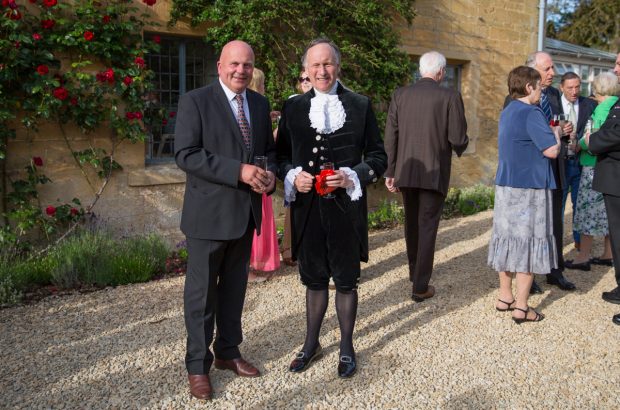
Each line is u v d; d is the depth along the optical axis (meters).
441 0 9.01
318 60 3.05
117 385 3.12
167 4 6.21
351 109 3.19
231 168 2.79
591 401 3.02
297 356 3.34
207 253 2.93
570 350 3.63
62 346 3.62
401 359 3.48
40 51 5.25
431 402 2.98
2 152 5.01
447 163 4.41
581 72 13.93
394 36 7.73
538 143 3.79
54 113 5.46
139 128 5.88
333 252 3.18
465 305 4.46
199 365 2.98
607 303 4.51
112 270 4.93
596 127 5.08
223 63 2.90
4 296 4.38
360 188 3.04
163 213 6.40
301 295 4.66
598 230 5.35
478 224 7.66
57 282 4.78
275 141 3.39
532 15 10.60
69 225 5.64
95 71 5.71
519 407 2.95
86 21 5.55
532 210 3.91
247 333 3.87
